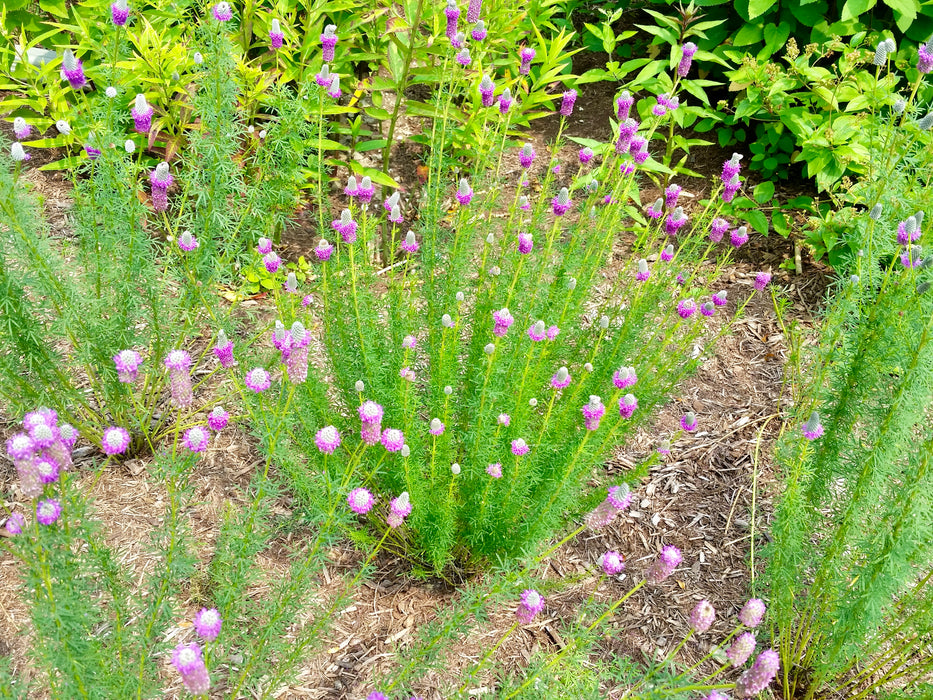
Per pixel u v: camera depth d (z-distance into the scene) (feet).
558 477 8.95
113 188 10.10
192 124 13.66
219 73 10.36
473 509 9.44
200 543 9.69
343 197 15.52
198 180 11.00
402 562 10.14
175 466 7.07
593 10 20.38
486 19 14.10
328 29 9.82
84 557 7.06
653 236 11.32
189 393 6.64
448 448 9.59
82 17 13.61
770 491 11.35
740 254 15.29
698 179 16.49
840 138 13.46
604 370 10.32
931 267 7.80
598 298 13.57
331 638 9.14
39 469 5.73
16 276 9.19
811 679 9.25
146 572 9.32
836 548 8.48
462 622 7.75
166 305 10.81
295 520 10.14
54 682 7.00
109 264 10.15
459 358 11.24
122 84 12.61
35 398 9.84
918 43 15.25
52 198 14.33
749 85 15.14
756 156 15.81
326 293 10.06
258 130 14.56
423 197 13.34
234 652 8.73
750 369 13.29
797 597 9.59
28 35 15.05
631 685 8.91
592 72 15.56
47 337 10.32
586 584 10.11
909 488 7.84
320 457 9.63
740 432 12.26
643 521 10.96
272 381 9.92
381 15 14.38
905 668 8.47
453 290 10.55
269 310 12.96
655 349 10.83
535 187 15.83
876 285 8.89
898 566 8.02
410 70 14.07
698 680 9.05
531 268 10.62
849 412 8.61
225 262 11.10
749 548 10.66
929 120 8.87
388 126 17.19
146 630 6.91
